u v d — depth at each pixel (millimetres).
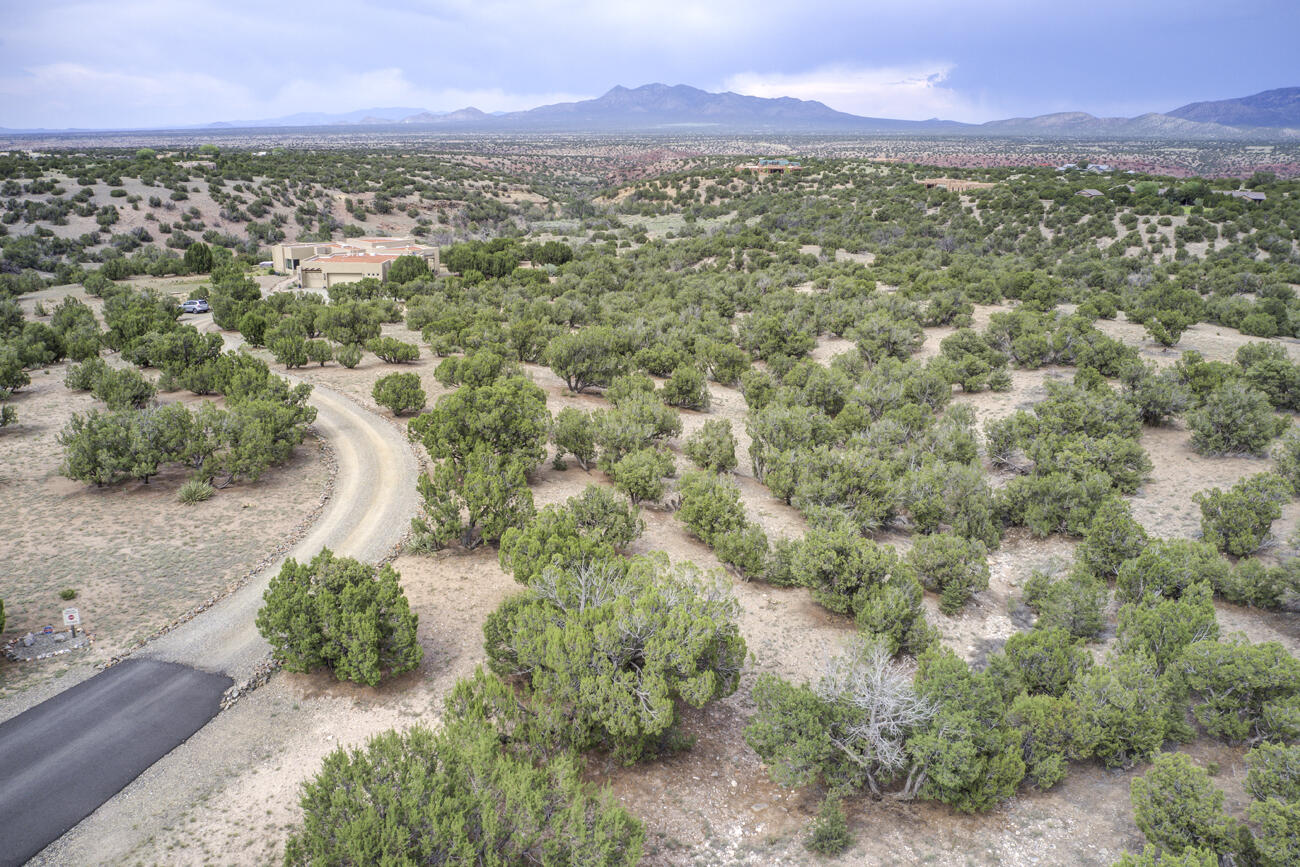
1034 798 14008
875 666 14508
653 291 71062
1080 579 20391
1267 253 78125
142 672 16750
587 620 15258
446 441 28625
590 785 12211
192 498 26312
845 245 94375
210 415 28609
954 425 33156
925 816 13594
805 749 13195
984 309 61781
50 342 46594
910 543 26219
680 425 33594
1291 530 24750
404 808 10477
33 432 32781
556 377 46938
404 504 26984
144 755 14133
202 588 20625
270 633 16266
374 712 15773
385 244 89188
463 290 73562
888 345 48094
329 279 77812
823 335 57750
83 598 19734
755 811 13773
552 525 20359
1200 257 80125
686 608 15500
